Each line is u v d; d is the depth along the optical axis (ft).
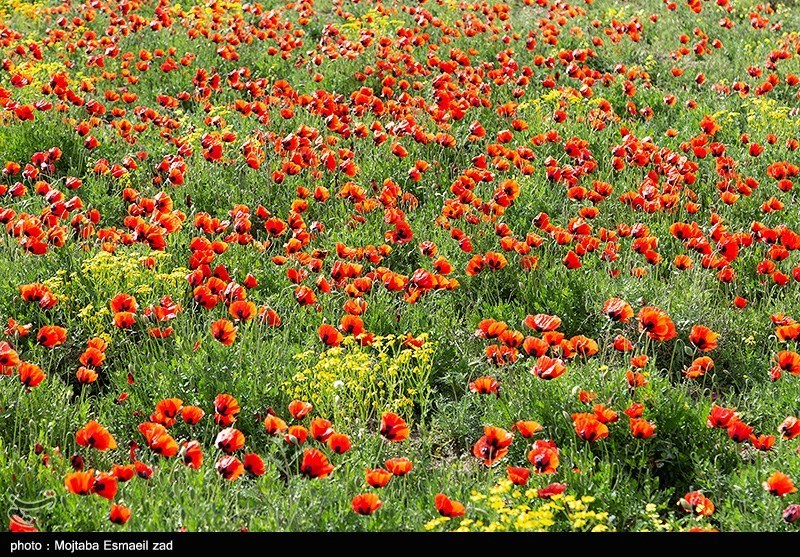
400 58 34.60
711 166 27.25
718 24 45.39
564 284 20.54
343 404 16.60
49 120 28.89
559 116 28.43
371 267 21.90
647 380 15.78
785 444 15.05
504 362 16.61
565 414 15.57
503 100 33.01
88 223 21.29
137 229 18.99
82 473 12.29
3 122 28.63
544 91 34.32
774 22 45.93
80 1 47.14
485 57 39.75
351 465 15.12
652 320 16.03
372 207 23.54
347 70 36.68
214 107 30.55
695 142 26.08
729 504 13.92
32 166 23.85
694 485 15.02
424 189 26.25
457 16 45.57
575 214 24.50
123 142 28.50
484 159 24.39
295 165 24.62
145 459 15.31
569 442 15.48
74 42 38.06
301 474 14.19
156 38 40.11
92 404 17.17
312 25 44.04
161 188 24.97
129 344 18.31
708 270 21.17
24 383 14.83
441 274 19.62
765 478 14.21
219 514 13.20
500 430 13.61
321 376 16.28
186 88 35.09
